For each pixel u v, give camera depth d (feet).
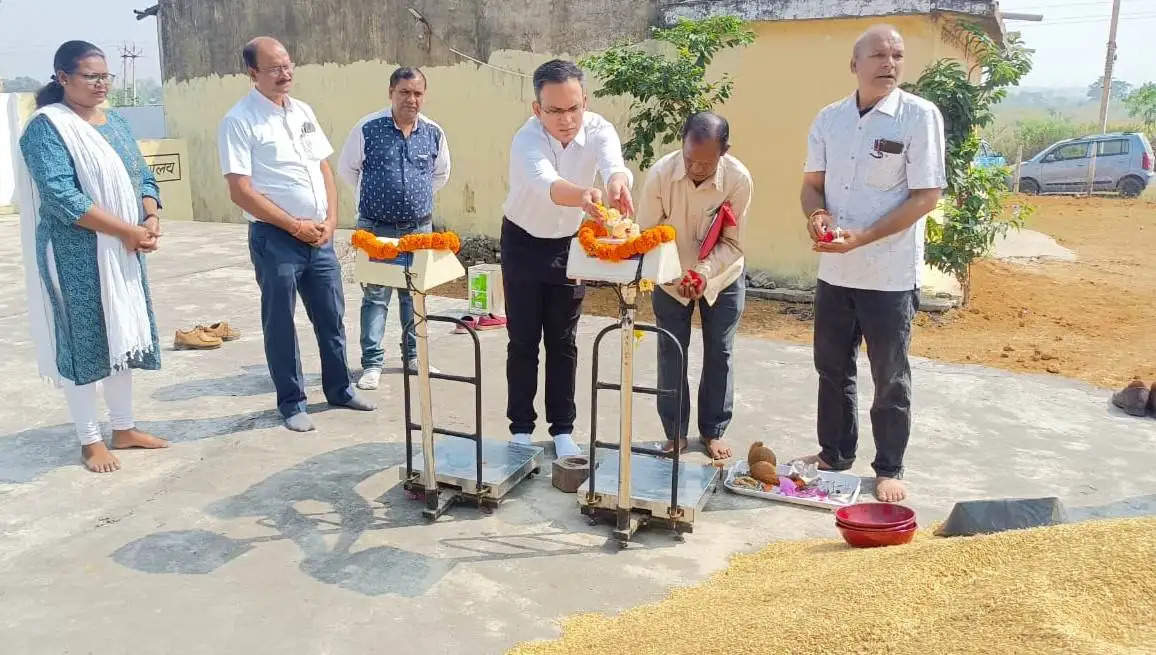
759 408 16.08
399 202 16.87
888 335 11.91
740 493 12.50
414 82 16.42
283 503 12.03
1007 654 6.37
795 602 8.41
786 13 25.57
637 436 14.66
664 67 25.90
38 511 11.71
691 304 13.43
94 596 9.65
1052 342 24.02
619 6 29.71
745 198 12.79
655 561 10.61
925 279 29.04
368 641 8.84
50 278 12.39
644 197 13.10
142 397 16.39
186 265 28.96
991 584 7.61
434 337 20.88
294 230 14.25
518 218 12.57
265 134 14.12
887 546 10.21
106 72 12.50
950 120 25.35
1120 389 18.43
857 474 13.29
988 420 15.56
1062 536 8.13
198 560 10.47
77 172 12.28
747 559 10.58
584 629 9.01
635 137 27.04
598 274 10.33
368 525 11.43
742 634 7.87
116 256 12.64
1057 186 71.20
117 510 11.78
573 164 12.48
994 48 26.09
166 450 13.87
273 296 14.48
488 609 9.48
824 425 13.17
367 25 35.45
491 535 11.24
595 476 12.12
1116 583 7.14
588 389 17.10
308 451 13.88
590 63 26.89
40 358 12.99
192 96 42.14
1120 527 8.04
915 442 14.48
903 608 7.57
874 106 11.57
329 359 15.69
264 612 9.36
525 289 12.92
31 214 12.53
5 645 8.71
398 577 10.13
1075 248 43.09
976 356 22.25
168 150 41.81
